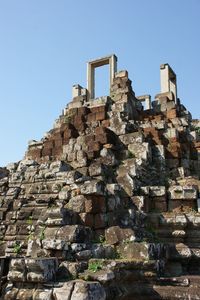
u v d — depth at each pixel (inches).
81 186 388.8
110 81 717.9
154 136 569.9
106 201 398.0
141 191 446.9
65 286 248.4
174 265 378.3
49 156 583.8
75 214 376.2
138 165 476.1
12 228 446.3
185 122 641.6
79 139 553.6
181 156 548.1
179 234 400.5
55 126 684.7
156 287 308.7
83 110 651.5
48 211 370.6
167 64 753.6
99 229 376.5
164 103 686.5
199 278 330.0
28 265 269.3
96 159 507.2
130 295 295.0
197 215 407.2
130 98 670.5
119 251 343.3
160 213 425.1
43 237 348.5
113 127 574.6
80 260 313.7
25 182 499.2
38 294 256.5
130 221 398.6
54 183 463.8
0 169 591.8
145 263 314.8
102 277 266.5
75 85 772.6
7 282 287.0
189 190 432.8
